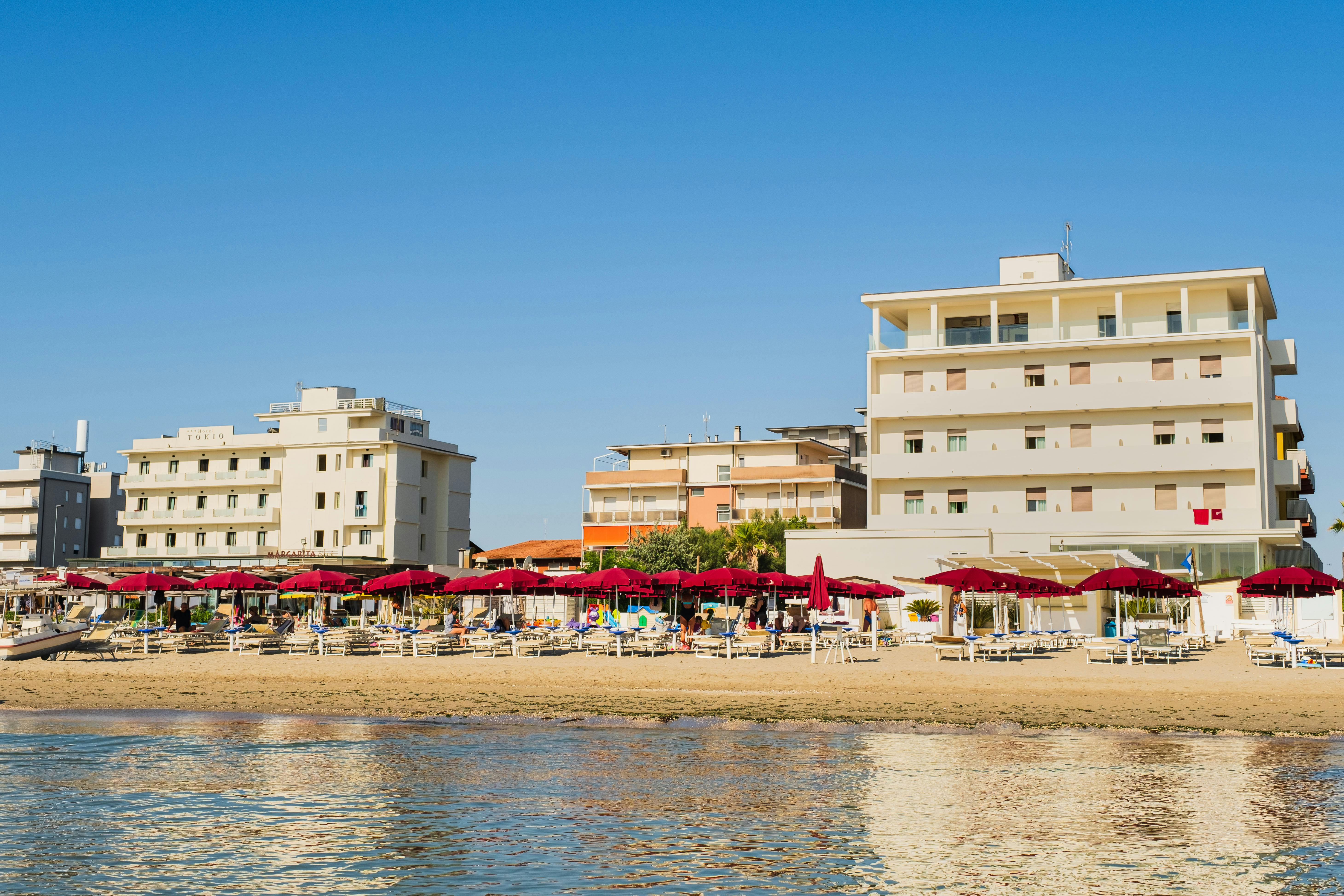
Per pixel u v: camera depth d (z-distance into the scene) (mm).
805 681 34438
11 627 49312
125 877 13953
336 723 27844
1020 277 70250
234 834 15945
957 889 13320
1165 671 35094
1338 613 43156
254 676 38156
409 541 104875
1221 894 13055
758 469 101375
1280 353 68375
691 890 13328
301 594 63344
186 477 108625
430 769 20953
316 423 105750
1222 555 58531
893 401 67125
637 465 108125
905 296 68062
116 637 48094
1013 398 64875
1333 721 26531
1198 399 61906
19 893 13414
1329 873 13805
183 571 60500
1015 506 64938
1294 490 71938
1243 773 20125
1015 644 42500
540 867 14227
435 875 13945
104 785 19438
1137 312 65938
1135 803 17594
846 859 14477
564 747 23625
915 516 65812
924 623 49344
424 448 106938
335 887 13539
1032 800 17844
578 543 117562
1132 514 62062
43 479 112562
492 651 43344
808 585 43438
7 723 28047
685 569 87812
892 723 26859
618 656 41969
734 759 21922
